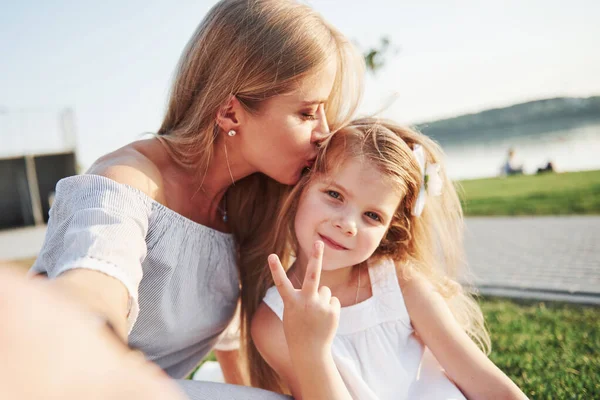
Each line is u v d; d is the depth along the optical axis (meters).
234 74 1.37
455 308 1.81
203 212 1.56
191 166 1.45
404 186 1.48
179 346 1.47
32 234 10.15
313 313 1.16
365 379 1.41
